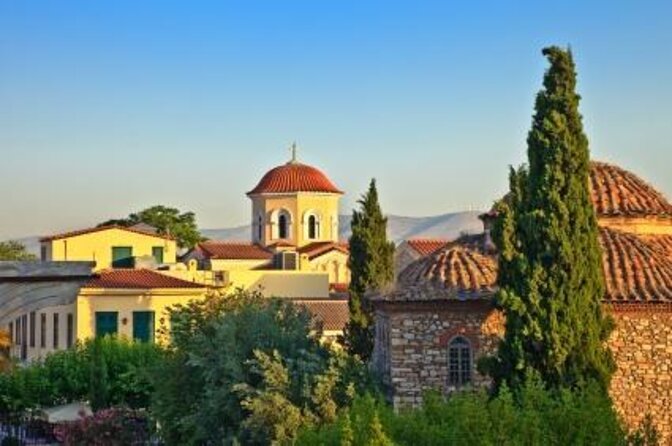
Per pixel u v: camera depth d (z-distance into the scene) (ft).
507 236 152.66
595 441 121.90
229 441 169.99
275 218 476.95
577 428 122.11
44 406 263.90
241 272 364.17
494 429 119.03
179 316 202.18
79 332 302.45
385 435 113.91
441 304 167.32
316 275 368.68
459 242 189.37
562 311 148.77
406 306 167.22
